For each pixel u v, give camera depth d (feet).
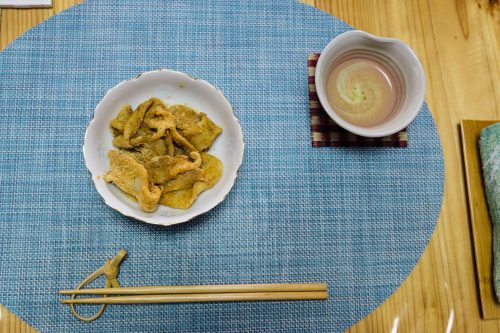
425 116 1.52
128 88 1.39
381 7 1.58
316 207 1.46
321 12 1.56
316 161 1.48
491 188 1.45
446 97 1.55
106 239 1.40
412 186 1.49
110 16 1.51
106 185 1.35
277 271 1.42
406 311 1.43
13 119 1.44
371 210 1.47
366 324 1.42
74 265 1.39
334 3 1.57
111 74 1.48
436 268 1.46
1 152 1.42
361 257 1.45
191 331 1.38
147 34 1.51
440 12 1.59
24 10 1.49
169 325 1.38
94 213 1.41
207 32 1.52
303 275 1.43
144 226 1.41
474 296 1.45
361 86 1.46
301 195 1.46
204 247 1.42
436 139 1.52
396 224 1.47
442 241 1.47
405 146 1.50
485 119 1.55
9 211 1.40
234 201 1.44
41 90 1.46
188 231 1.42
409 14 1.58
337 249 1.45
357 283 1.43
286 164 1.47
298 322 1.41
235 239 1.43
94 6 1.51
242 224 1.44
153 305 1.39
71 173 1.43
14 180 1.41
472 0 1.59
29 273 1.38
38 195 1.41
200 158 1.38
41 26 1.48
